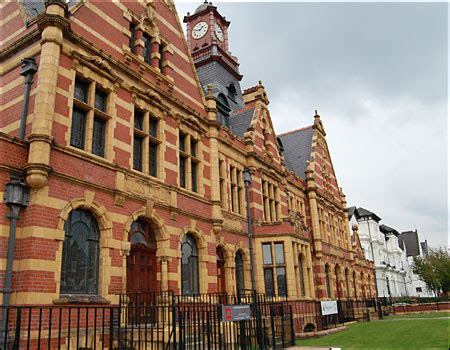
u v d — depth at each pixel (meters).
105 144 12.41
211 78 23.69
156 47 15.51
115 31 13.67
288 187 25.84
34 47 11.43
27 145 10.16
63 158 10.72
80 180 10.98
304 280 21.22
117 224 11.93
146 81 14.30
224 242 17.83
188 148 16.25
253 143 21.75
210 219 16.56
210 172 17.36
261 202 21.47
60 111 10.95
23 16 12.36
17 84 11.51
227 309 10.03
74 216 10.95
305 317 19.88
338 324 21.58
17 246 9.51
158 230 13.73
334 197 33.62
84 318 10.39
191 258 15.40
